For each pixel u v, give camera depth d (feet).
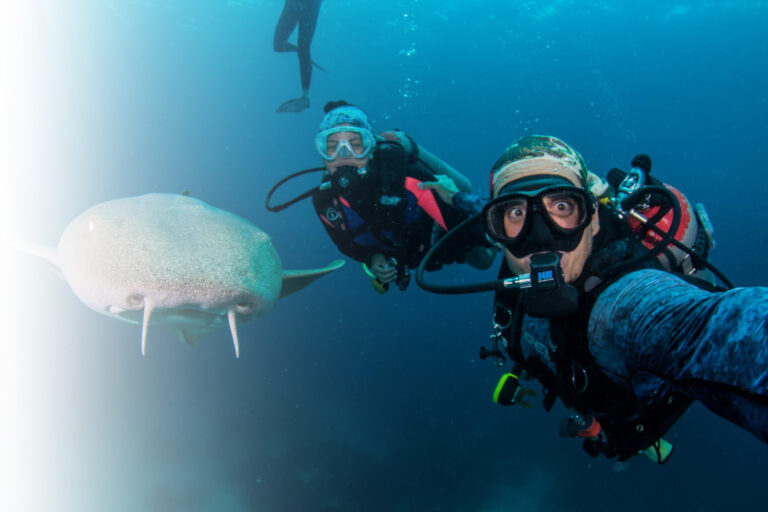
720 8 117.91
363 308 94.53
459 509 32.65
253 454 37.65
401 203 12.71
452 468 36.04
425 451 37.76
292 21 36.17
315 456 37.01
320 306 92.58
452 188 12.28
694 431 38.47
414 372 56.24
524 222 4.37
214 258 6.29
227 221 7.20
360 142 12.51
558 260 4.02
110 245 6.07
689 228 5.94
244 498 33.60
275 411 44.83
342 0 111.24
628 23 126.31
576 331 4.20
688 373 2.36
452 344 72.90
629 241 4.42
